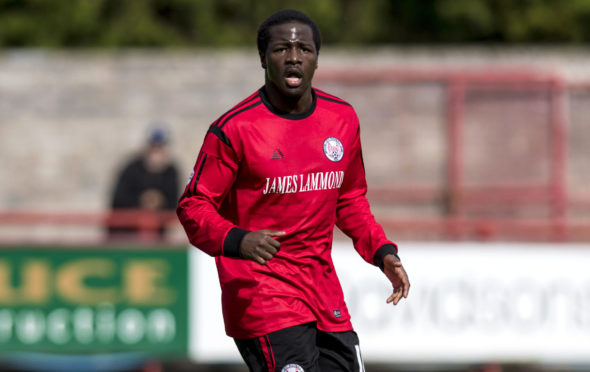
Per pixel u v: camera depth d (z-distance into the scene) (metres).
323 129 12.55
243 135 12.20
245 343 13.01
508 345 26.28
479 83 41.22
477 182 41.31
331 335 13.05
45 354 26.62
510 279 26.33
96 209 47.62
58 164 47.78
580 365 29.20
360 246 13.46
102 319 26.20
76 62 47.88
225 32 59.97
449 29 59.38
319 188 12.55
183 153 47.38
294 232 12.60
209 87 47.59
